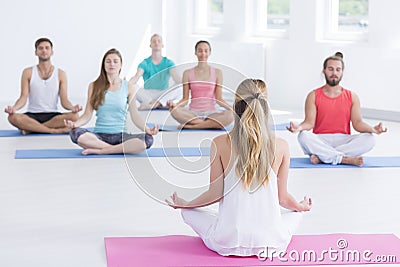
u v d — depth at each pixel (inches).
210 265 163.6
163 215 209.6
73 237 187.5
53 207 217.5
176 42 517.3
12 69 470.6
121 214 210.2
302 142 285.0
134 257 169.0
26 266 165.2
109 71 301.1
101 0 486.9
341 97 286.7
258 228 168.6
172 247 176.7
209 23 516.1
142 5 498.6
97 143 299.9
